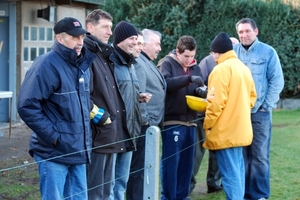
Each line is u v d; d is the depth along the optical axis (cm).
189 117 773
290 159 1112
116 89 625
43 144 538
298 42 1981
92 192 609
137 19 2238
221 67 714
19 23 1442
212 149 729
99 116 594
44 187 542
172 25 2153
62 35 543
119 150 622
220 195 858
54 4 1524
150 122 712
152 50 735
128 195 717
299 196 850
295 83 2008
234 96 716
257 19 2014
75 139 544
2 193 828
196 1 2089
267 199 827
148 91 712
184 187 791
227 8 2044
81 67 555
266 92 800
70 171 564
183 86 743
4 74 1447
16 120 1455
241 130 718
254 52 803
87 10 1738
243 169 747
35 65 539
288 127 1559
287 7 1981
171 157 762
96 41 617
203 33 2098
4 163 1030
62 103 538
